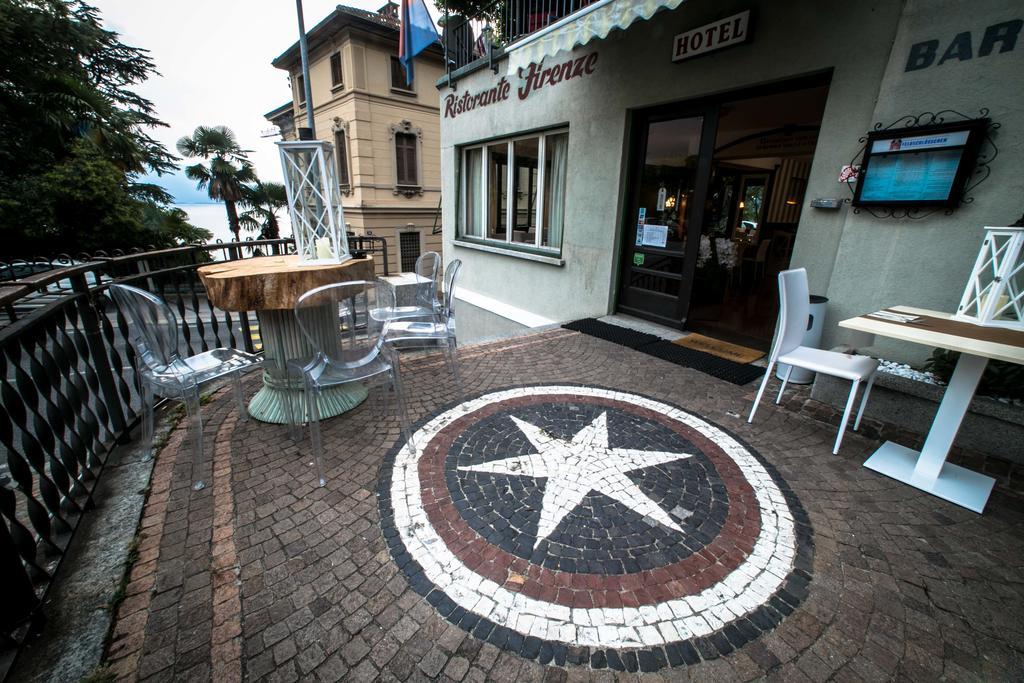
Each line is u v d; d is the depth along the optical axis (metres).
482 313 7.79
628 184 5.22
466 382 3.73
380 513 2.18
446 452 2.70
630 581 1.79
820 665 1.46
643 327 5.20
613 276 5.54
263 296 2.74
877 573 1.83
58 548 1.84
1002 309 2.45
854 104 3.28
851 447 2.78
